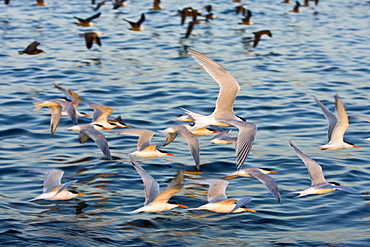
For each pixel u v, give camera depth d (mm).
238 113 20578
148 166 15875
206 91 23062
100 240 12078
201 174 15477
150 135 14812
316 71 26375
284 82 24547
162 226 12766
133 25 33625
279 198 11820
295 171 15555
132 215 13203
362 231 12500
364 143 17828
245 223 12867
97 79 24594
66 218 13008
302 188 14516
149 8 43062
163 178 15070
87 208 13461
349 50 30531
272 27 37062
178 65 27203
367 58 28688
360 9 44094
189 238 12266
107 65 27031
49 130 18719
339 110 14438
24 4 43625
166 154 14898
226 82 12117
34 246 11703
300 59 28656
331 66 27188
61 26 35938
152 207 11758
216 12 42188
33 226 12555
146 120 19562
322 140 17984
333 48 31047
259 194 14227
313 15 41625
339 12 42844
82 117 20062
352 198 13961
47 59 27875
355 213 13258
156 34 34250
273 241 12125
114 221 12930
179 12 35969
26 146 17312
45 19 37969
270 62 28000
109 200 13859
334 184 12609
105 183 14781
